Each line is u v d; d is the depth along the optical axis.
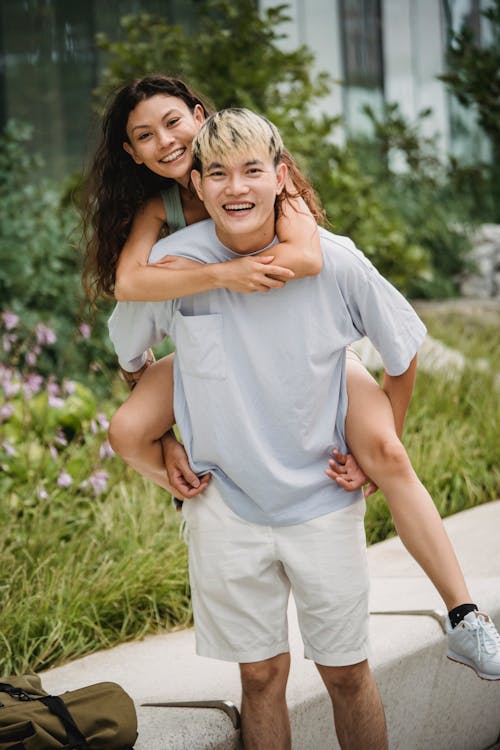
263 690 2.60
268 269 2.35
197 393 2.50
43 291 6.83
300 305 2.44
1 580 3.71
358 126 12.20
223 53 7.20
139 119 2.58
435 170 11.47
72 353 6.64
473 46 6.87
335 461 2.55
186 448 2.61
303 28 11.37
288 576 2.56
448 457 5.29
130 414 2.68
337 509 2.53
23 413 5.00
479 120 6.91
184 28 9.88
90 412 5.20
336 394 2.54
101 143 2.69
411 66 13.00
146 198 2.71
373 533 4.61
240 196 2.34
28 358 5.27
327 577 2.50
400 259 8.58
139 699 2.89
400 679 3.02
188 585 3.83
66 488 4.69
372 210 8.44
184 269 2.45
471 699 3.34
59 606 3.52
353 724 2.61
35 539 4.02
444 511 4.91
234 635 2.55
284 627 2.60
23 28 9.15
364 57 12.37
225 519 2.54
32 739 2.35
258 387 2.47
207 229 2.52
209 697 2.85
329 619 2.51
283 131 7.34
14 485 4.66
